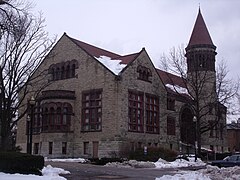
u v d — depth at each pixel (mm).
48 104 46438
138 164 35219
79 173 25438
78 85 47656
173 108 55031
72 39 49500
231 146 93375
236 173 25047
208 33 62656
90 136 45219
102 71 45531
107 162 37344
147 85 49438
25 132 51312
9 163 21531
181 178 20469
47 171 24031
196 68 53906
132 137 45125
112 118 43625
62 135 45781
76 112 47219
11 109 28000
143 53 49594
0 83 26891
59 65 49781
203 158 50000
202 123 54188
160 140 50750
